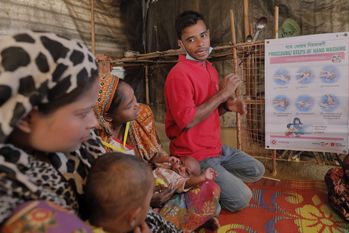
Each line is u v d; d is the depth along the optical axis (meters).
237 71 2.39
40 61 0.50
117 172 0.72
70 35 3.18
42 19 2.91
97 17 3.43
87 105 0.59
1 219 0.46
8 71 0.47
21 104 0.49
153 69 3.81
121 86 1.32
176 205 1.48
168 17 3.66
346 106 2.08
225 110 1.96
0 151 0.53
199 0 3.40
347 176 1.76
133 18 3.83
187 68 1.71
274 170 2.52
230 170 2.05
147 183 0.77
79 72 0.55
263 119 2.70
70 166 0.71
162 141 3.51
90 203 0.72
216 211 1.58
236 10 3.19
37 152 0.63
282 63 2.20
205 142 1.81
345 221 1.74
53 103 0.54
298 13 2.95
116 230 0.76
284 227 1.71
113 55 3.66
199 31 1.68
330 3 2.83
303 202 1.99
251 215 1.84
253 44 2.28
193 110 1.65
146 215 0.85
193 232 1.56
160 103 3.86
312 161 2.61
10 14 2.65
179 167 1.57
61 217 0.46
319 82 2.12
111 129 1.37
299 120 2.23
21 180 0.52
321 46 2.06
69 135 0.58
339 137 2.14
